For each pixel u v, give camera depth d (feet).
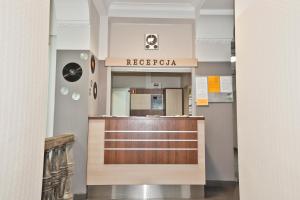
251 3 5.34
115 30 17.63
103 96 16.60
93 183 12.78
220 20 16.16
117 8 16.87
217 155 16.20
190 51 17.74
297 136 3.60
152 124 13.16
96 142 13.01
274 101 4.28
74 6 13.28
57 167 6.17
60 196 6.48
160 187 13.04
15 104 3.23
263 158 4.71
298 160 3.58
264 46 4.66
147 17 16.94
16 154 3.26
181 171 12.96
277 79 4.17
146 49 17.60
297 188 3.60
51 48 14.12
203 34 16.49
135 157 12.98
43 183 5.34
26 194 3.55
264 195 4.67
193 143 13.14
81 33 13.71
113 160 12.92
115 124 13.12
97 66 16.14
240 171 5.98
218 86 16.53
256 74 5.03
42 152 4.14
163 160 13.00
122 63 16.74
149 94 25.08
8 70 3.06
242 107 5.85
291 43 3.75
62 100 13.41
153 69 17.31
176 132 13.16
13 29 3.18
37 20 3.94
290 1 3.76
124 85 25.43
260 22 4.83
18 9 3.30
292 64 3.73
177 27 17.84
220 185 15.11
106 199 12.48
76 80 13.51
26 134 3.54
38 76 3.97
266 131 4.58
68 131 13.21
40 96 4.06
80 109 13.35
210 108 16.48
